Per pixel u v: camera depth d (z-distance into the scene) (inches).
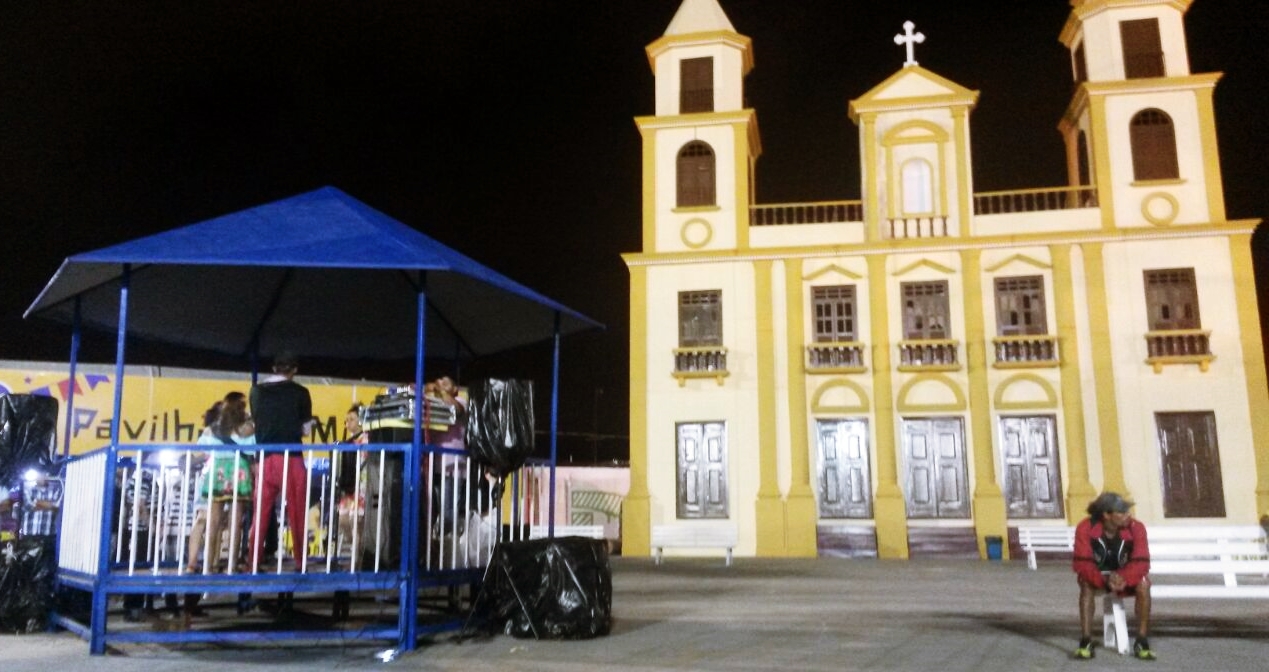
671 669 270.4
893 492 888.3
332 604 411.5
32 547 341.7
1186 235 887.7
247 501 330.0
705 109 997.8
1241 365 861.2
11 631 333.1
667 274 967.6
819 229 959.0
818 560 841.5
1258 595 325.1
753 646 315.6
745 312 948.0
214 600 424.8
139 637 291.6
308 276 408.8
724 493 920.9
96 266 318.3
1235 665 281.6
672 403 943.0
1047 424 888.3
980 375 899.4
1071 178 1021.8
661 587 559.2
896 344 919.0
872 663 284.2
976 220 936.3
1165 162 913.5
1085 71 968.3
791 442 917.8
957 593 517.3
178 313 427.5
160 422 776.9
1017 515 877.2
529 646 306.7
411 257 308.7
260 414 336.5
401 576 299.0
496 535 337.7
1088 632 294.2
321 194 364.2
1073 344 888.3
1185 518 845.8
